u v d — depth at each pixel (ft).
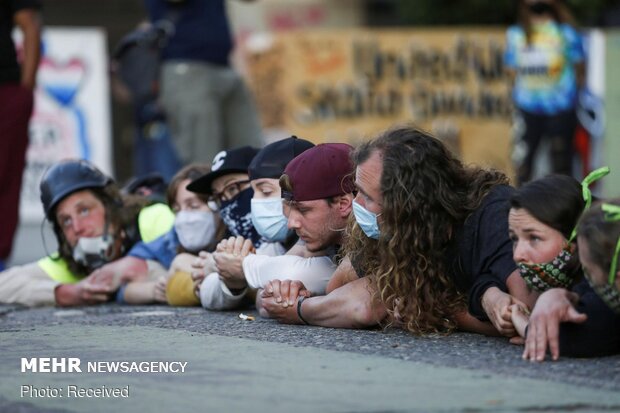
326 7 124.67
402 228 30.42
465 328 31.55
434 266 30.78
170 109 70.79
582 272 28.45
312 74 92.48
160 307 42.22
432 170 30.40
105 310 41.47
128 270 43.88
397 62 93.50
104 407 23.32
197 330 33.45
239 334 32.32
